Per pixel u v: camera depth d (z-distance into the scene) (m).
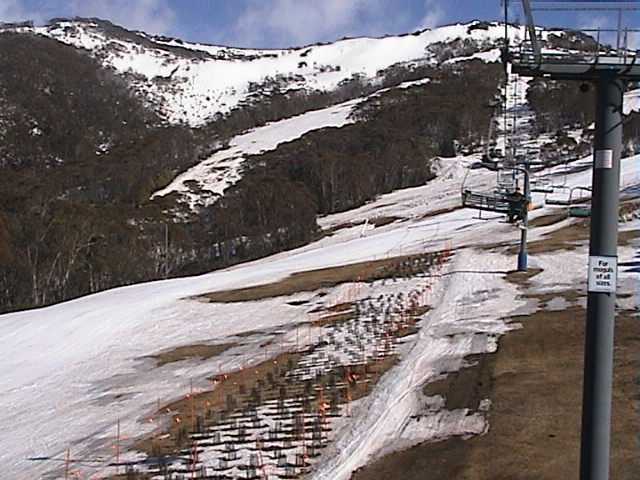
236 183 79.56
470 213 51.88
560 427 11.40
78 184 70.19
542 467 10.10
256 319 26.39
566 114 85.25
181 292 34.31
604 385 6.61
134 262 53.97
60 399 19.73
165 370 21.16
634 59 6.41
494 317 19.17
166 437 14.20
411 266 30.27
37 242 50.31
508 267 26.72
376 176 78.38
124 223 58.28
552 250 29.64
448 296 22.88
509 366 14.68
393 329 19.64
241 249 61.75
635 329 16.08
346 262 36.94
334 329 21.62
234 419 14.06
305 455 11.66
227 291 32.66
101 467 13.18
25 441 16.11
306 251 53.12
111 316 30.36
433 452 11.07
